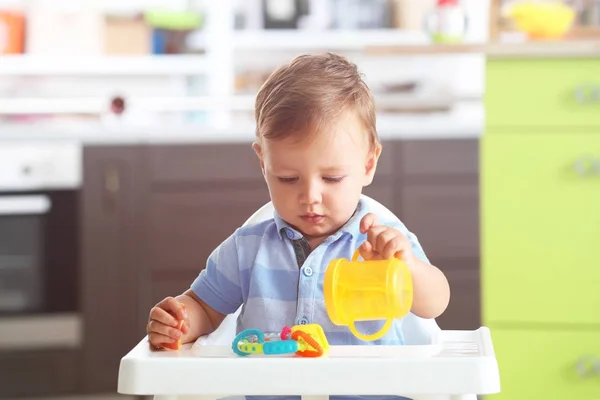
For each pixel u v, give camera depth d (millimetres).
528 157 2400
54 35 3922
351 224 1294
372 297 1007
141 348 1106
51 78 3979
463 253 3215
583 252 2387
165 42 3955
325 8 4035
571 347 2377
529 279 2396
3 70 3844
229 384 972
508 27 3158
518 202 2404
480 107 3812
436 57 4012
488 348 1080
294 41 3982
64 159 3211
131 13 3971
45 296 3215
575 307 2377
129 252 3205
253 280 1316
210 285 1346
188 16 3953
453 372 948
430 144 3213
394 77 4020
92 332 3209
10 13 3906
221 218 3215
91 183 3205
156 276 3213
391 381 953
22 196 3199
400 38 4004
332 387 958
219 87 3887
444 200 3215
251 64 4027
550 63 2389
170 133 3209
